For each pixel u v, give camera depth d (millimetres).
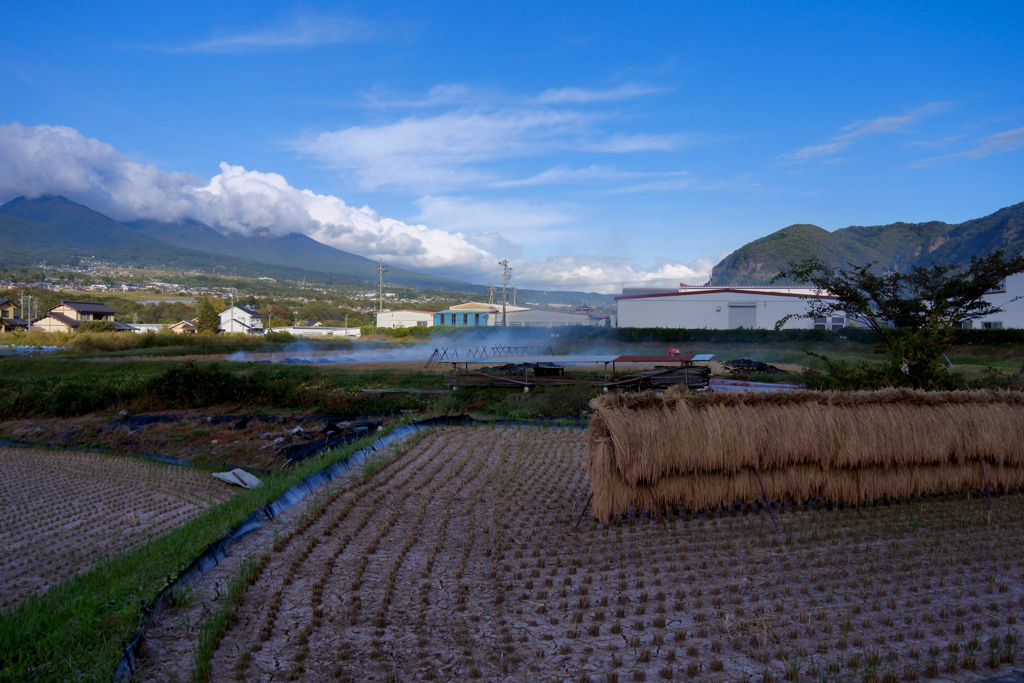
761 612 4750
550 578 5473
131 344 40531
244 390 18828
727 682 3773
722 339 40438
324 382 19969
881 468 7645
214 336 45281
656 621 4539
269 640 4402
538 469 9875
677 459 6945
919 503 7848
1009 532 6680
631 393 7359
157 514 9539
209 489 10984
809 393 7672
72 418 18172
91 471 12648
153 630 4551
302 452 13031
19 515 9633
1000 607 4852
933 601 4969
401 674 3930
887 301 18281
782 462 7340
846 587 5254
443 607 4934
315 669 3992
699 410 7238
